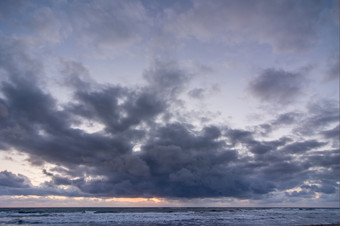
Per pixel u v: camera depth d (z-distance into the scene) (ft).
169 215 166.40
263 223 115.75
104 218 135.33
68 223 109.19
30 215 152.66
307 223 117.08
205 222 119.65
